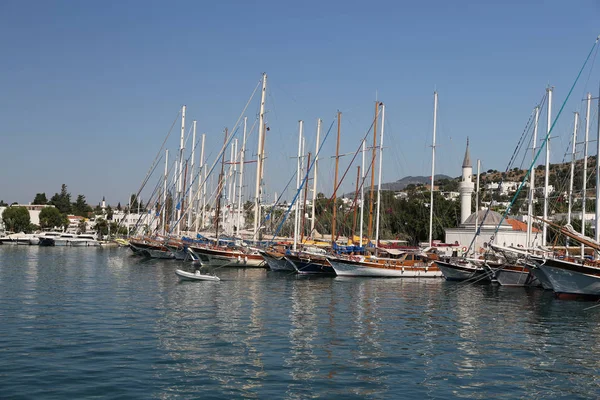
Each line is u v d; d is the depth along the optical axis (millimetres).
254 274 69938
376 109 78812
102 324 33594
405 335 32688
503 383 23781
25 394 20938
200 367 24875
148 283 56875
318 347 29125
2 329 31609
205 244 83500
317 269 70750
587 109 65562
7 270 71125
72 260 94188
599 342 31859
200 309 40062
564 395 22516
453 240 99812
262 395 21500
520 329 35375
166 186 114375
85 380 22672
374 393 22016
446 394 22141
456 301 47906
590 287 48594
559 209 87500
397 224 125625
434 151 79562
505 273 60000
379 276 69000
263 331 32750
